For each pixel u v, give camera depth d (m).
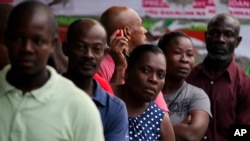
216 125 8.22
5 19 5.02
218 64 8.38
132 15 7.15
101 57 5.66
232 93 8.30
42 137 4.21
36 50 4.20
